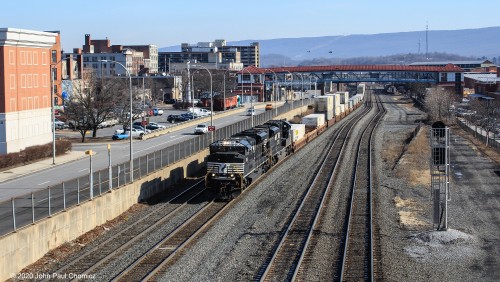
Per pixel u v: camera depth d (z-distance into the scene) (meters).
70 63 126.56
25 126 71.56
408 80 190.12
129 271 26.38
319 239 32.38
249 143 46.91
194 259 28.41
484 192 48.72
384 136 93.94
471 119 108.62
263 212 39.38
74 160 62.00
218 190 43.62
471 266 28.55
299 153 70.25
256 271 26.80
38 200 32.31
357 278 25.80
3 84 67.00
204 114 117.44
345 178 53.88
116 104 93.56
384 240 32.66
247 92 176.50
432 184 40.28
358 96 179.88
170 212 39.09
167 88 164.88
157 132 85.56
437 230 34.66
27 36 70.56
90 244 31.62
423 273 27.27
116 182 40.28
